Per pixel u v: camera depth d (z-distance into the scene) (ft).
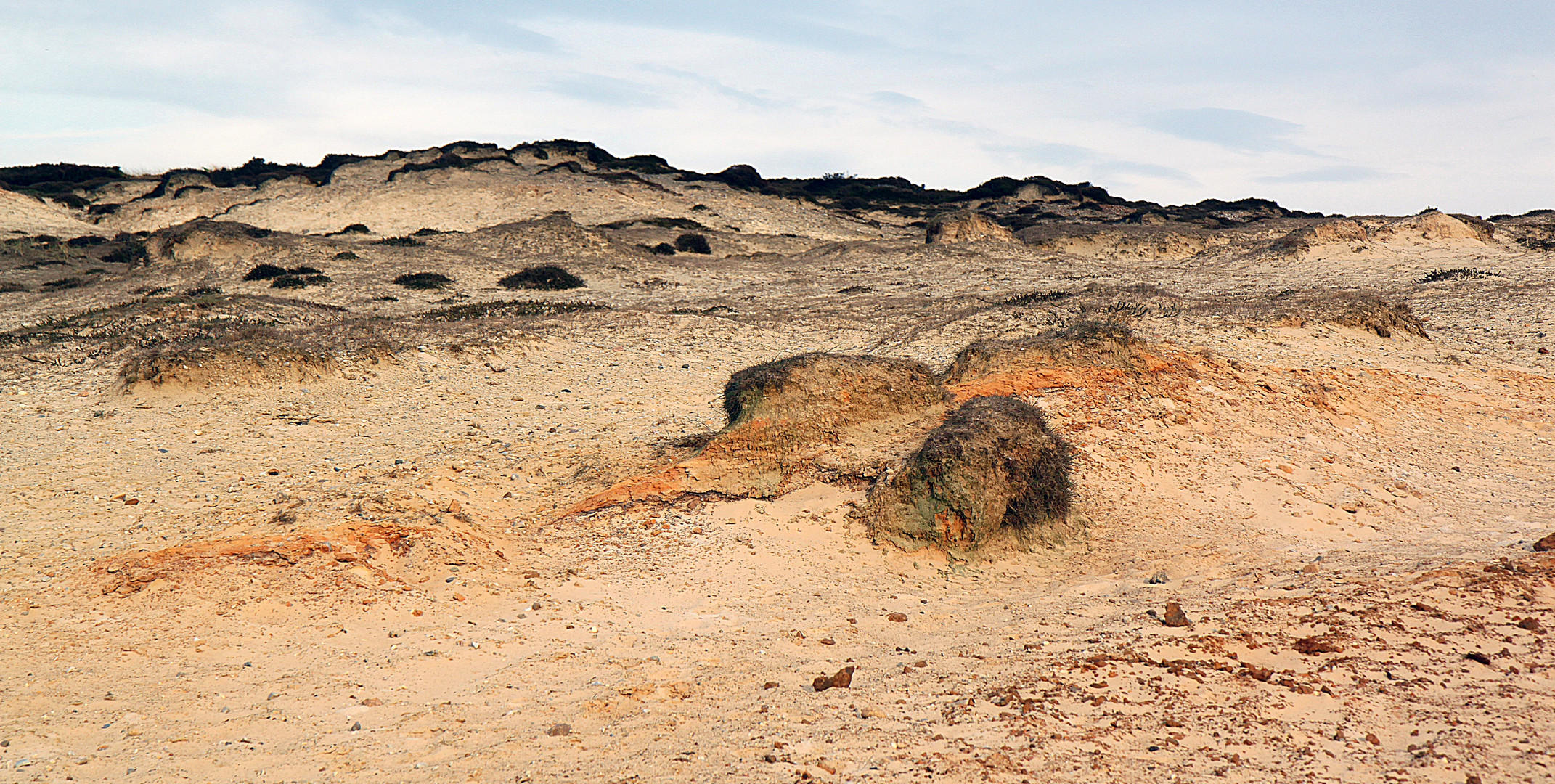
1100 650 24.26
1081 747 18.88
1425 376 58.39
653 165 311.68
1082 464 41.60
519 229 160.56
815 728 20.36
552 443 48.26
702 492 39.81
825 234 217.36
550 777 18.19
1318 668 22.22
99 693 21.94
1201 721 19.90
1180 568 33.35
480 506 38.99
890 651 26.30
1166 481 41.37
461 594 30.12
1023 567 35.24
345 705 22.15
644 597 31.37
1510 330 73.92
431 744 20.02
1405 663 22.11
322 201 226.38
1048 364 49.65
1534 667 21.45
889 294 111.14
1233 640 24.48
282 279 122.01
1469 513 39.83
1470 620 24.30
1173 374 50.44
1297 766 17.83
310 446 46.19
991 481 36.01
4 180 269.64
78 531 33.06
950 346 72.59
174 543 31.99
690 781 17.78
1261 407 49.16
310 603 28.04
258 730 20.54
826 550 35.73
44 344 71.00
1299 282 111.34
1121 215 258.37
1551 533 35.06
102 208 238.68
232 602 27.40
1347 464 44.73
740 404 43.32
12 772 17.74
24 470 39.91
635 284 131.03
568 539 35.83
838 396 43.09
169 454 43.37
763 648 26.61
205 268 132.16
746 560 34.63
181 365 54.29
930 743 19.34
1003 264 140.67
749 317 90.99
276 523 33.63
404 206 215.92
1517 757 17.49
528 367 65.05
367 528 32.65
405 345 66.33
